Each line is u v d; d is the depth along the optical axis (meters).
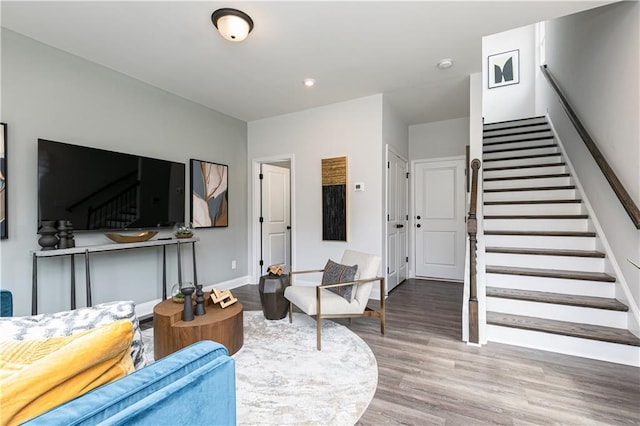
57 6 2.12
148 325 3.01
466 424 1.60
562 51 4.03
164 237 3.53
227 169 4.45
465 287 2.73
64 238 2.48
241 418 1.63
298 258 4.43
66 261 2.70
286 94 3.77
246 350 2.43
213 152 4.24
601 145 2.81
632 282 2.33
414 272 5.21
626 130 2.38
